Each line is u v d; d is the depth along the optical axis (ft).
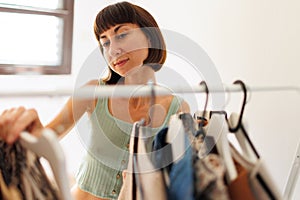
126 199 2.47
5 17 7.85
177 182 1.93
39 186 1.95
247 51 4.50
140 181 2.11
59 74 8.40
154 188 2.00
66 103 2.94
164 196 1.96
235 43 4.70
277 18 4.02
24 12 7.86
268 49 4.17
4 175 1.95
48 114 3.98
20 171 1.93
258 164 2.03
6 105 3.92
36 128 1.95
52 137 1.70
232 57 4.77
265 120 4.30
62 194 1.75
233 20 4.71
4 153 1.94
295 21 3.77
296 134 3.84
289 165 3.95
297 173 2.87
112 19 3.02
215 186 1.92
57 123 2.89
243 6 4.53
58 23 8.36
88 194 3.39
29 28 8.18
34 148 1.81
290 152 3.93
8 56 8.09
